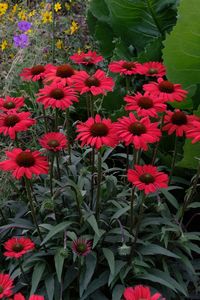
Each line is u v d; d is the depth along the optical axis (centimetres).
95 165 175
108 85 160
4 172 181
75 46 277
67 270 156
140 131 144
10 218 172
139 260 154
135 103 154
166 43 185
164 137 200
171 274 164
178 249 163
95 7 251
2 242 170
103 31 254
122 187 172
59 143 151
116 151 212
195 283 163
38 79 171
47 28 272
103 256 157
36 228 158
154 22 230
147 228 164
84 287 148
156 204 165
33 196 167
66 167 175
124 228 164
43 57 254
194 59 186
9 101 165
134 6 225
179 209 164
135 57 232
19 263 149
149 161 205
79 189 153
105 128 145
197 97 198
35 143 198
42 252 156
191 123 156
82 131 146
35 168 140
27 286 160
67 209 161
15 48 258
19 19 281
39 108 210
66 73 165
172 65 189
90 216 151
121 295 147
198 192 190
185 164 182
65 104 155
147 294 110
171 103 197
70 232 148
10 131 151
